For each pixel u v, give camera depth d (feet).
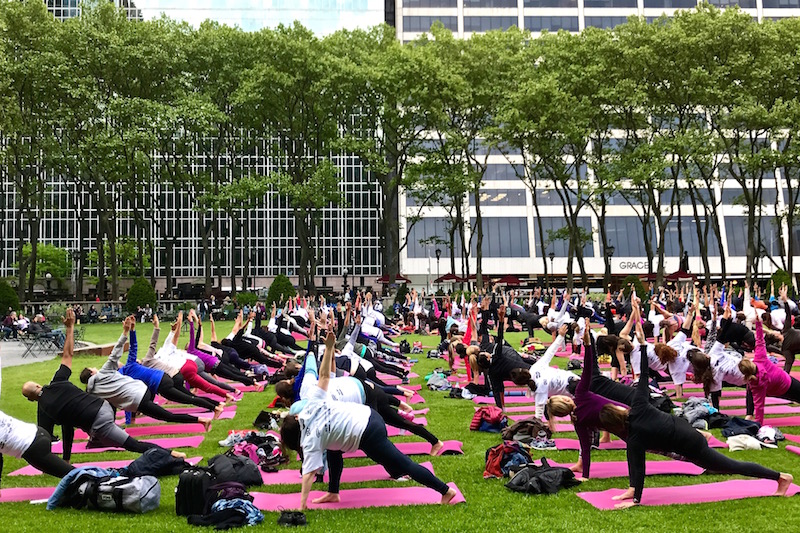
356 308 47.21
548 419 31.99
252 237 245.45
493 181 226.99
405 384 48.93
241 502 20.24
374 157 140.26
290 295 146.61
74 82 129.80
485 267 221.25
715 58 124.98
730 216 220.84
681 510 20.63
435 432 32.78
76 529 19.35
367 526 19.56
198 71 146.82
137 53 132.46
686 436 21.29
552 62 133.28
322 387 21.49
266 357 51.29
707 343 35.37
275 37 140.77
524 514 20.49
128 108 130.62
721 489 22.79
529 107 127.24
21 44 129.80
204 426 31.45
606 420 22.07
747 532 18.61
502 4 240.94
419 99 133.69
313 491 23.65
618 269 221.46
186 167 153.38
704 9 129.80
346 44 151.64
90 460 27.61
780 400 39.78
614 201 226.79
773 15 234.79
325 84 136.36
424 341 86.99
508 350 38.45
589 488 23.38
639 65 125.18
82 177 150.20
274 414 33.94
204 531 19.26
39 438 22.24
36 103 134.31
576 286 221.46
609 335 41.29
